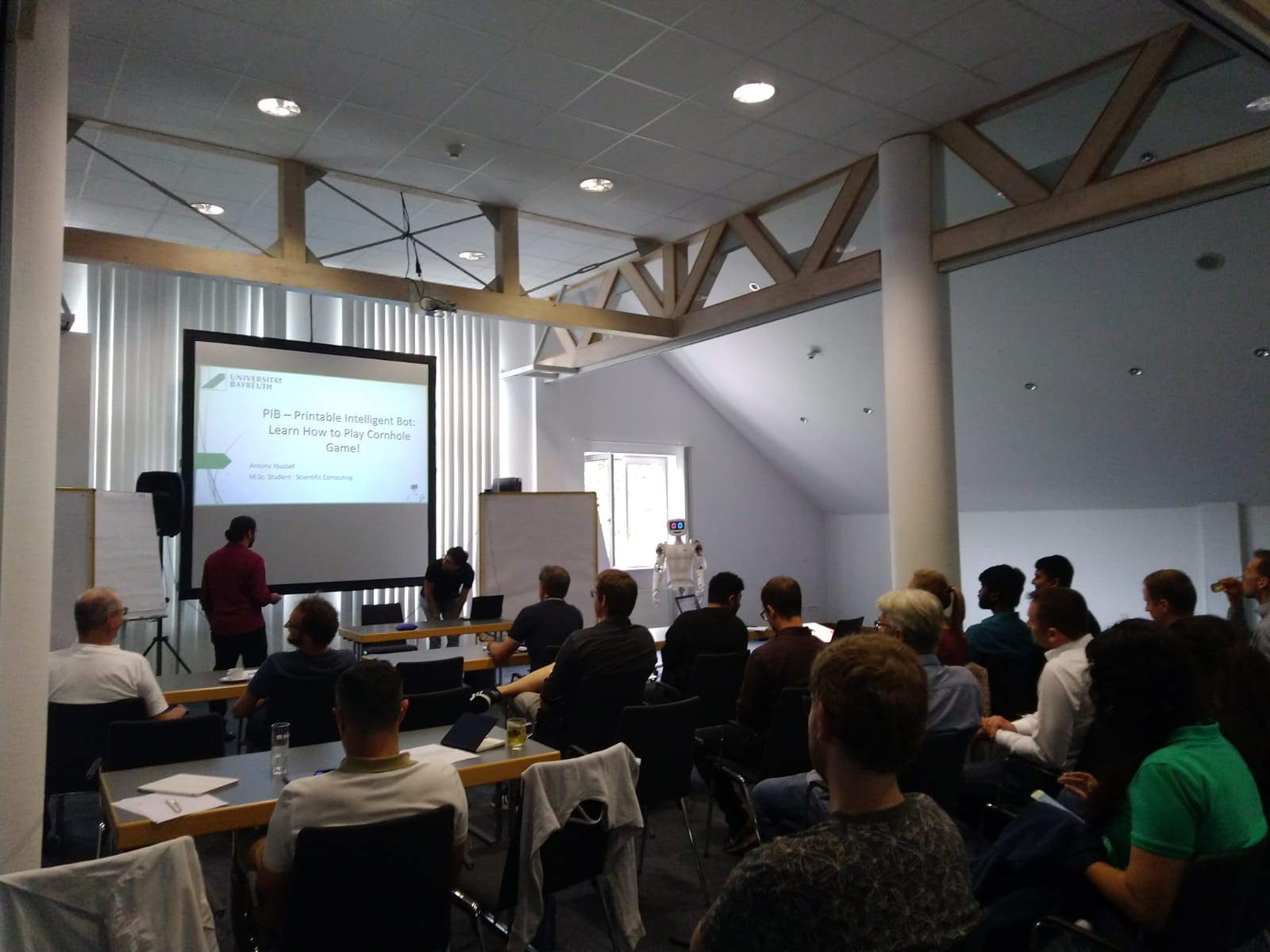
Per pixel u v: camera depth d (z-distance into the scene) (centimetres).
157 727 273
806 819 256
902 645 124
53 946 162
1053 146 524
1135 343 630
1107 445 747
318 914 183
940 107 472
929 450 485
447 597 711
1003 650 362
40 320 237
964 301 671
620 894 242
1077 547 857
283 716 328
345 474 724
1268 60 313
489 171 555
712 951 113
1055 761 258
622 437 995
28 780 229
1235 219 500
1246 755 199
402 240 690
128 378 674
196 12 378
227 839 367
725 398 1039
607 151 525
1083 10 384
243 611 562
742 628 431
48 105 242
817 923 106
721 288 805
